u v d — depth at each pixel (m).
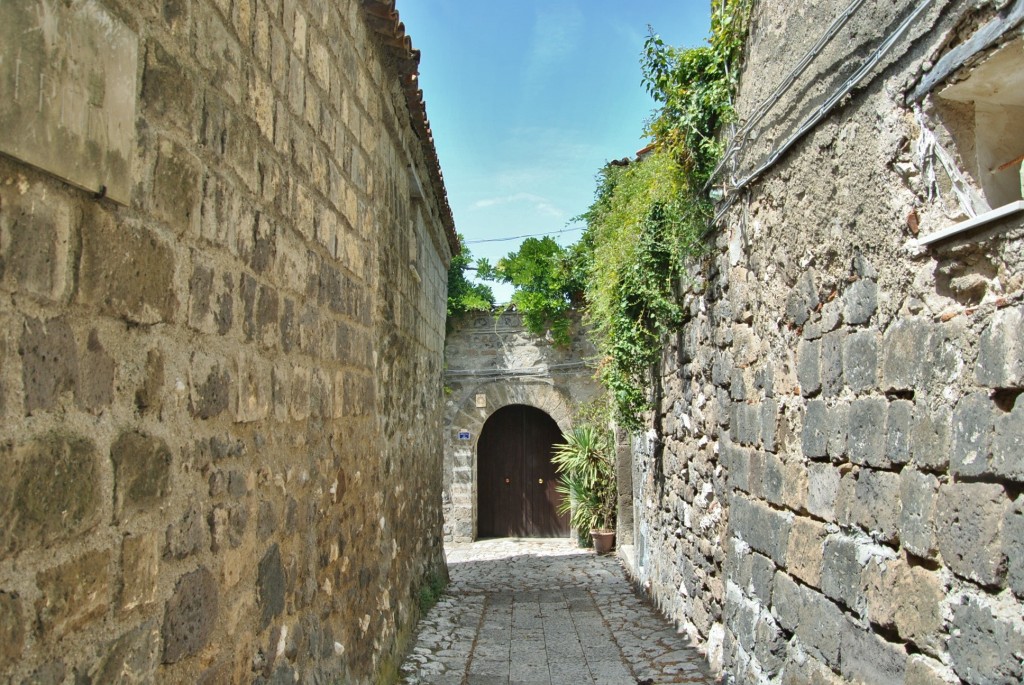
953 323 2.28
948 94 2.32
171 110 1.85
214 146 2.11
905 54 2.50
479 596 8.37
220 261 2.15
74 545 1.46
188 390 1.95
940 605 2.33
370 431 4.18
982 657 2.12
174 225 1.87
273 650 2.56
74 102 1.45
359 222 3.90
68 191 1.46
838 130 2.99
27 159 1.31
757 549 3.93
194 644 1.96
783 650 3.58
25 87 1.31
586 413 13.78
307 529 2.96
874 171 2.71
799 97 3.31
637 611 7.39
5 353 1.27
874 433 2.73
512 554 13.05
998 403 2.09
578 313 14.37
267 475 2.52
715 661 4.90
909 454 2.50
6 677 1.26
